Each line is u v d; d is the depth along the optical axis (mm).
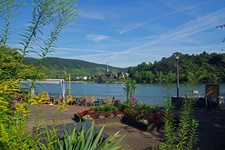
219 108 15406
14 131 2008
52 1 2381
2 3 2434
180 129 3434
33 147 2172
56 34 2463
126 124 10906
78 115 11570
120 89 44094
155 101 16641
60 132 4305
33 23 2402
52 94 22297
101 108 12172
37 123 2289
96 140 3076
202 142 7430
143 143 7652
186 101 3381
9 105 2277
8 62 2395
